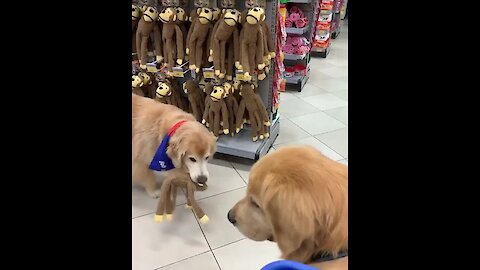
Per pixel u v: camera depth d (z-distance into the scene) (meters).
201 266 1.76
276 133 3.04
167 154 1.88
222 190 2.34
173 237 1.94
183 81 2.85
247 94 2.54
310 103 3.86
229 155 2.72
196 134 1.84
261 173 0.99
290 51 4.16
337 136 3.12
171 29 2.41
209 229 2.00
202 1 2.41
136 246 1.87
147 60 2.59
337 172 0.93
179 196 2.27
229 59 2.43
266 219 1.03
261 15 2.17
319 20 5.54
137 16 2.52
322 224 0.88
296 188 0.89
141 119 2.05
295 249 0.90
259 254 1.83
